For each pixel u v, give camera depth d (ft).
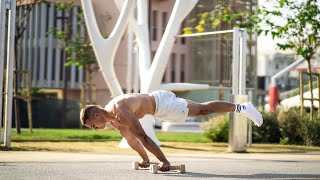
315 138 55.67
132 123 23.98
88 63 100.42
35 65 139.85
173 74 143.13
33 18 139.85
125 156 35.47
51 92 145.59
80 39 102.22
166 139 61.00
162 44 45.24
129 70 88.07
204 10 61.82
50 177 22.30
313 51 56.54
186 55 142.51
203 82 130.31
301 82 58.54
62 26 117.39
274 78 109.40
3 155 34.55
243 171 26.23
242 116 43.45
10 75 39.86
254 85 96.94
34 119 126.93
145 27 46.80
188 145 50.62
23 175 22.95
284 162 32.86
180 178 22.48
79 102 129.49
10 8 39.17
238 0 61.05
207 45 128.16
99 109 23.97
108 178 22.15
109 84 44.68
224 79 97.81
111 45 44.04
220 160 33.96
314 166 29.94
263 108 62.90
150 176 23.09
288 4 54.90
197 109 25.38
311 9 54.29
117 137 60.90
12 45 39.45
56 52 140.56
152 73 45.32
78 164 28.71
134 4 46.73
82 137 59.62
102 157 34.27
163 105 24.72
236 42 44.34
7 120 40.11
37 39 139.74
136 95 24.62
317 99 58.80
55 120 128.88
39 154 35.96
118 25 43.96
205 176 23.47
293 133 57.77
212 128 60.70
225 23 66.23
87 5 43.47
